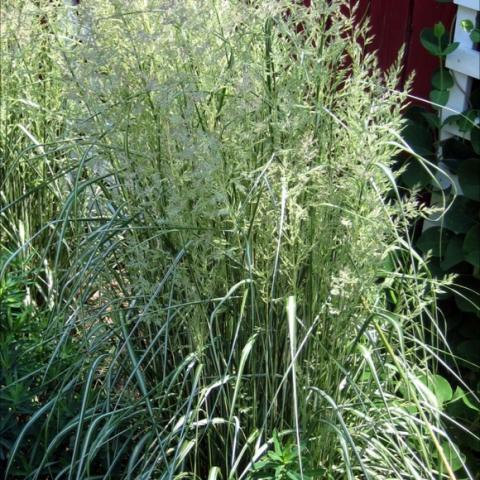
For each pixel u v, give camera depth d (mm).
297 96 2139
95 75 2186
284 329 2166
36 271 2480
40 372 2406
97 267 2291
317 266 2121
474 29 2848
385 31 3270
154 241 2275
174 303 2223
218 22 2193
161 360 2338
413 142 3066
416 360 2730
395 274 2203
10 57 3008
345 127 2055
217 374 2176
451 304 3021
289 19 2199
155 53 2189
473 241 2852
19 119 3074
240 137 2082
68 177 2859
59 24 2947
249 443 2096
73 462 2043
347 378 2029
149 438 2168
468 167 2873
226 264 2191
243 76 2053
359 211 2057
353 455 2207
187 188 2088
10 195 3014
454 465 2441
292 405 2172
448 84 2994
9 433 2320
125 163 2146
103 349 2508
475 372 2941
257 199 2023
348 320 2100
